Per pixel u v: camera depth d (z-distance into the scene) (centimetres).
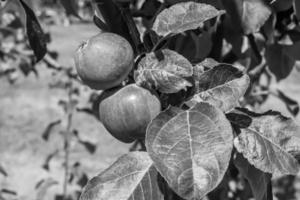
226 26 109
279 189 237
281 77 126
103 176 82
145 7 109
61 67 242
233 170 148
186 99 84
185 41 103
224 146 73
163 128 75
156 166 73
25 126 545
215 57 111
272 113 86
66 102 245
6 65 264
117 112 83
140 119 82
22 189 407
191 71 80
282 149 84
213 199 105
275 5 109
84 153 469
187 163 73
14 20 225
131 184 82
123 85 86
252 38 116
